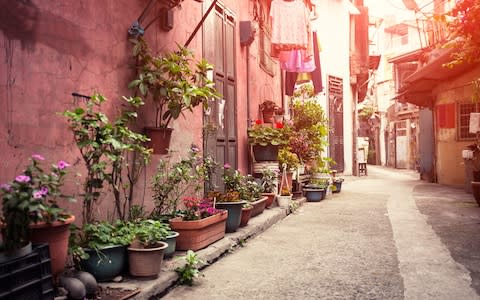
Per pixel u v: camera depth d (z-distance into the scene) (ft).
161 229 14.82
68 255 12.98
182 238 17.34
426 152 64.49
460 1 25.81
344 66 72.33
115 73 16.22
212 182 25.54
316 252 19.33
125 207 16.70
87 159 13.32
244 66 33.06
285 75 46.55
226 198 21.91
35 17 12.39
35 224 10.35
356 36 77.92
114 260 13.19
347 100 73.05
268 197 30.45
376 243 21.01
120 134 13.99
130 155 17.07
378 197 41.83
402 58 85.25
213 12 26.45
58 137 13.21
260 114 37.22
